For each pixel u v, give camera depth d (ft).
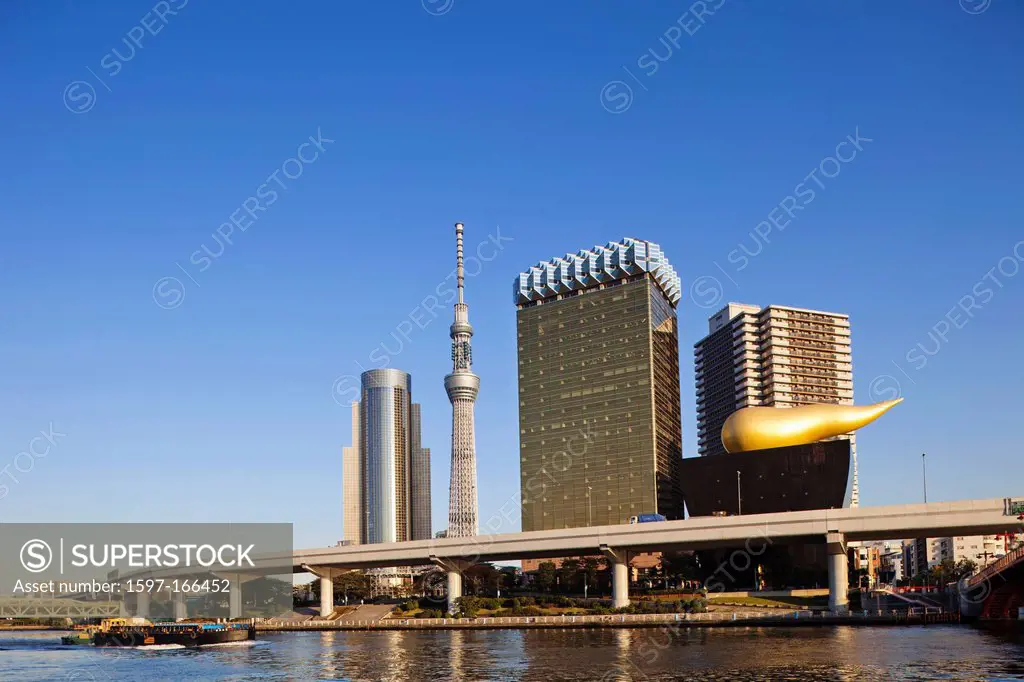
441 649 517.14
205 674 423.23
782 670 366.63
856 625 596.29
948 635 486.79
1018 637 465.88
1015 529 624.18
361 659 472.44
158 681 399.65
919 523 640.99
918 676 337.31
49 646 634.84
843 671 357.20
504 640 572.51
